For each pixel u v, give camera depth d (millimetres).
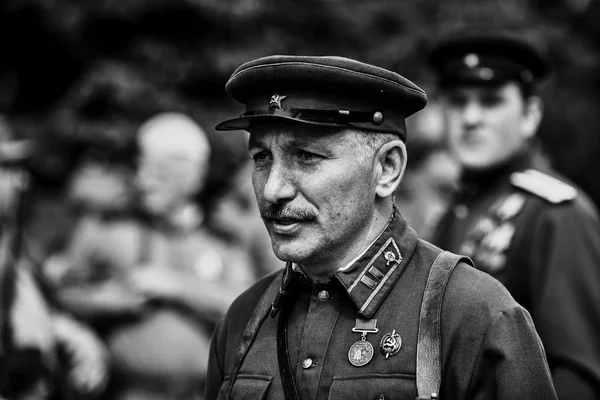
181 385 8180
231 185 12172
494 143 6598
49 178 13852
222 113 14305
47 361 7395
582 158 17359
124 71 13922
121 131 13078
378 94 3855
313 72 3766
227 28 14680
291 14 15219
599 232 6125
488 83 6609
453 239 6730
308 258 3824
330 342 3863
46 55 14672
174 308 8312
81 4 14195
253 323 4156
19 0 13812
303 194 3793
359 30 15430
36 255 13102
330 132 3787
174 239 8703
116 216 8656
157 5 14266
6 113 14586
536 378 3672
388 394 3635
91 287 8312
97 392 7863
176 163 8664
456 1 16047
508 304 3768
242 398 3941
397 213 4105
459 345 3703
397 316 3814
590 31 17750
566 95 16906
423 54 15414
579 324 5703
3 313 7148
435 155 10742
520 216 6211
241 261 9258
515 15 16031
